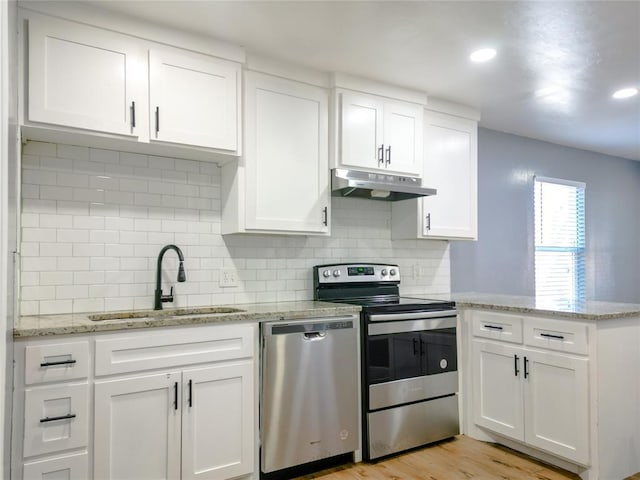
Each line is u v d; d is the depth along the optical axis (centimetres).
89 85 211
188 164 271
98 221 243
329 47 254
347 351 255
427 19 224
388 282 332
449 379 291
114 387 191
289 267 307
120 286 248
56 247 232
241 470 221
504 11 216
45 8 201
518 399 264
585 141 458
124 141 225
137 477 195
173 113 232
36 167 227
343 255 332
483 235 408
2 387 91
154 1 207
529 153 444
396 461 261
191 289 270
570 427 237
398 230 349
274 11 216
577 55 263
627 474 239
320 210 286
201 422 211
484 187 410
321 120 288
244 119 260
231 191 268
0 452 91
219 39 244
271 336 230
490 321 283
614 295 516
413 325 277
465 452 273
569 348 238
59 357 180
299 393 238
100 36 213
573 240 481
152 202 259
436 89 317
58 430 179
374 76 295
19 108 194
